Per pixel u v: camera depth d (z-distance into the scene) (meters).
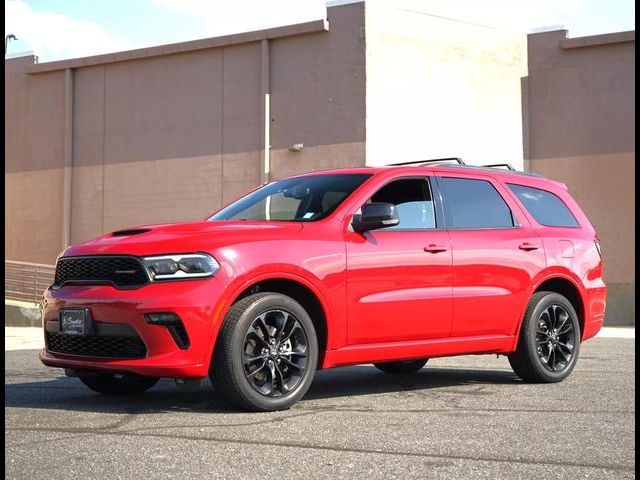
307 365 5.28
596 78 22.88
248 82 22.64
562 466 3.73
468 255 6.26
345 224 5.67
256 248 5.16
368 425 4.67
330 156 21.55
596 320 7.38
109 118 24.34
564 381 6.98
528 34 23.52
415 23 21.97
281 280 5.30
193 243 5.02
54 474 3.49
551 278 6.93
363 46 21.23
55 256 24.80
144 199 23.80
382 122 21.38
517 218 6.84
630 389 6.42
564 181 23.11
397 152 21.52
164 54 23.48
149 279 4.89
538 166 23.36
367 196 5.89
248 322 5.02
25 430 4.46
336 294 5.47
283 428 4.54
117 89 24.28
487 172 6.87
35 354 9.94
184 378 4.89
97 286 5.08
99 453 3.89
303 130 21.92
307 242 5.40
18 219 25.30
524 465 3.74
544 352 6.86
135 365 4.89
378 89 21.36
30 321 18.61
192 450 3.96
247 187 22.52
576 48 23.06
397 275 5.79
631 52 22.53
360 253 5.62
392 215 5.53
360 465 3.69
